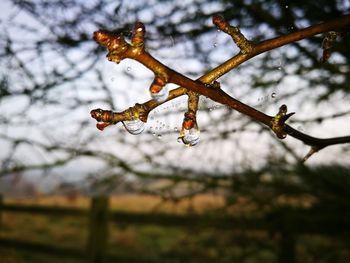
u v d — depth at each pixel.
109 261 4.92
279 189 3.71
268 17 2.40
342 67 2.79
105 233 5.06
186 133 0.75
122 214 4.92
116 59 0.54
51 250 5.46
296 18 2.45
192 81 0.63
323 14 2.40
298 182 3.72
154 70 0.57
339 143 0.95
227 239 3.92
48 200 6.22
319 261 3.52
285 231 3.67
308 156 0.99
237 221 3.88
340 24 0.71
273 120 0.75
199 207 4.16
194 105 0.71
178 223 4.32
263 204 3.70
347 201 3.26
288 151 3.29
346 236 3.44
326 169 3.61
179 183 3.81
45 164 3.29
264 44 0.71
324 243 3.64
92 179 3.67
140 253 5.52
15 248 5.97
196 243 4.06
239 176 3.80
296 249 3.68
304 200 3.68
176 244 4.71
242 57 0.71
